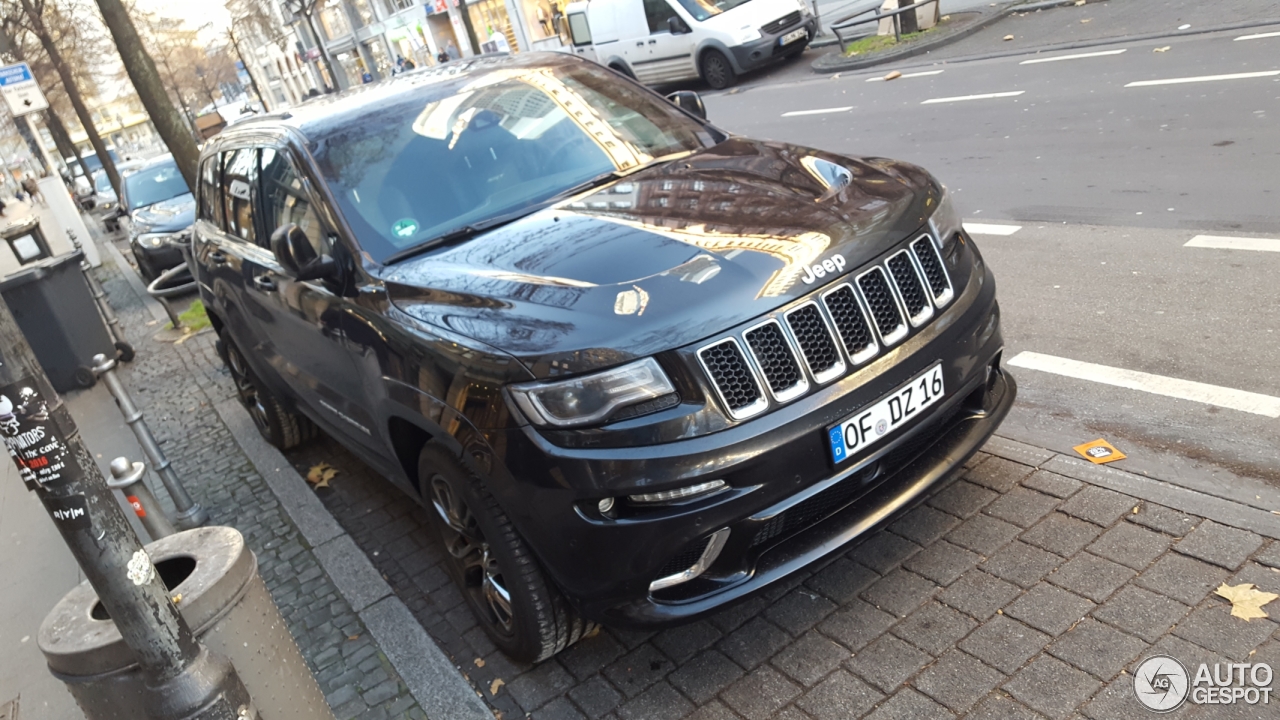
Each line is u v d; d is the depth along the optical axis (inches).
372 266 136.9
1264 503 124.5
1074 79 409.1
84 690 89.1
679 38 709.3
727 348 104.4
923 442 121.4
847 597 126.6
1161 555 119.6
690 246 115.3
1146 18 485.4
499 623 129.4
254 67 2849.4
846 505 114.3
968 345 120.9
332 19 2112.5
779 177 134.3
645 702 118.1
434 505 135.2
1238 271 197.8
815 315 108.9
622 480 101.7
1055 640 110.6
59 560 201.8
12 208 887.7
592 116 161.5
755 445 103.3
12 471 271.1
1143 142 303.0
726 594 107.7
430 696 128.4
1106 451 144.1
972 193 297.9
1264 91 321.7
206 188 215.0
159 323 410.6
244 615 94.2
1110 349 178.2
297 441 226.7
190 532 102.5
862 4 836.0
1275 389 151.9
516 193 146.6
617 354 102.0
